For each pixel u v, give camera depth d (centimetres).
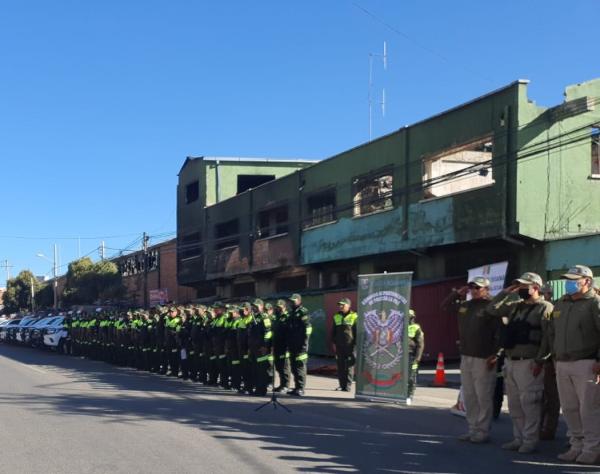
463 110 2120
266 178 4278
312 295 2528
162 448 843
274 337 1470
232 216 3691
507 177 1942
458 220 2120
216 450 830
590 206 1972
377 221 2519
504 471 720
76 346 2866
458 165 2445
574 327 748
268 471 721
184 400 1327
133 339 2178
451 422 1052
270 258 3281
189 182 4309
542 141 1862
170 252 4862
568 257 1862
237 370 1494
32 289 7350
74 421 1055
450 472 717
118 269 5684
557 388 809
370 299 1330
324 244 2848
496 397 1062
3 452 827
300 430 974
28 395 1406
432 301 2084
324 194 2919
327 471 720
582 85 1962
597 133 1830
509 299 817
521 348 806
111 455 805
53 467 747
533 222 1914
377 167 2530
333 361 2358
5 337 3969
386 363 1280
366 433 951
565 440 898
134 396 1391
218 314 1616
